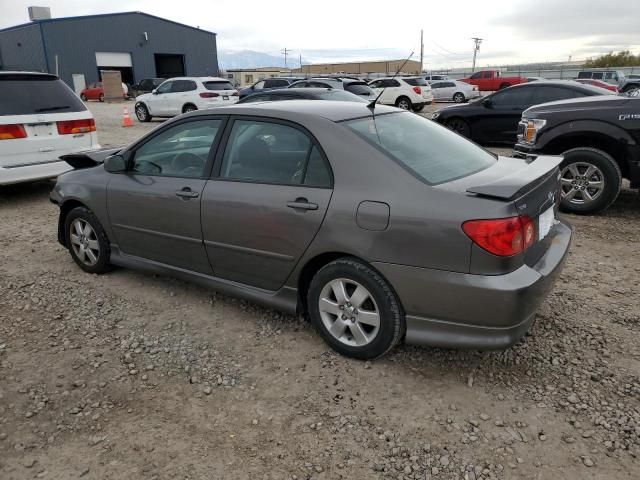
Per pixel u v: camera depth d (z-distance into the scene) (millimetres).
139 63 44469
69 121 7531
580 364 3209
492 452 2531
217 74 51750
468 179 3086
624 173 6289
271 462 2504
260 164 3467
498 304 2693
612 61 72938
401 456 2523
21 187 8758
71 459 2545
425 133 3645
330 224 3082
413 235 2822
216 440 2650
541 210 3004
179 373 3221
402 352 3371
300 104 3670
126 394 3027
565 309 3902
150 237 4117
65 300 4254
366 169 3037
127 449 2600
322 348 3445
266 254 3420
